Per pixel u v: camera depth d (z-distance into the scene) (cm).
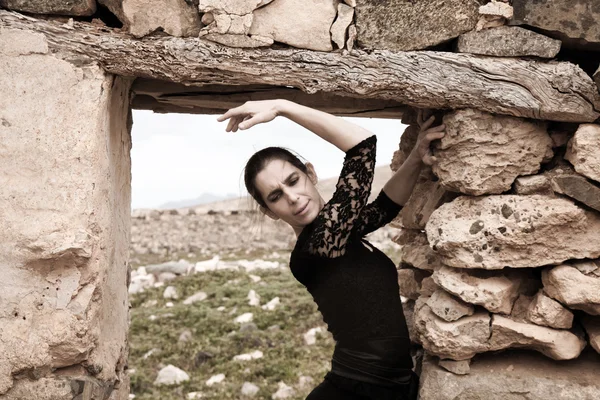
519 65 261
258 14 256
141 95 356
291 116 255
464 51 262
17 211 246
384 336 257
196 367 635
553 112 259
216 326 754
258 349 670
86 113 251
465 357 274
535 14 257
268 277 1009
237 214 1603
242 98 323
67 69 251
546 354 275
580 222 262
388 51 261
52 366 250
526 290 282
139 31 253
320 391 267
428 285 316
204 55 254
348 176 255
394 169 351
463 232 268
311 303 806
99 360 267
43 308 247
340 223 251
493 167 267
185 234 1584
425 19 261
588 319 285
